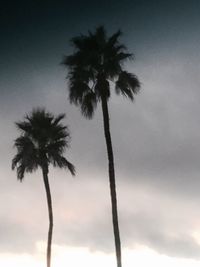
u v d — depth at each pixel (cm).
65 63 2878
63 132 3684
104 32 2888
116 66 2795
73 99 2838
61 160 3669
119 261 2558
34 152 3609
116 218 2608
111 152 2692
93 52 2802
